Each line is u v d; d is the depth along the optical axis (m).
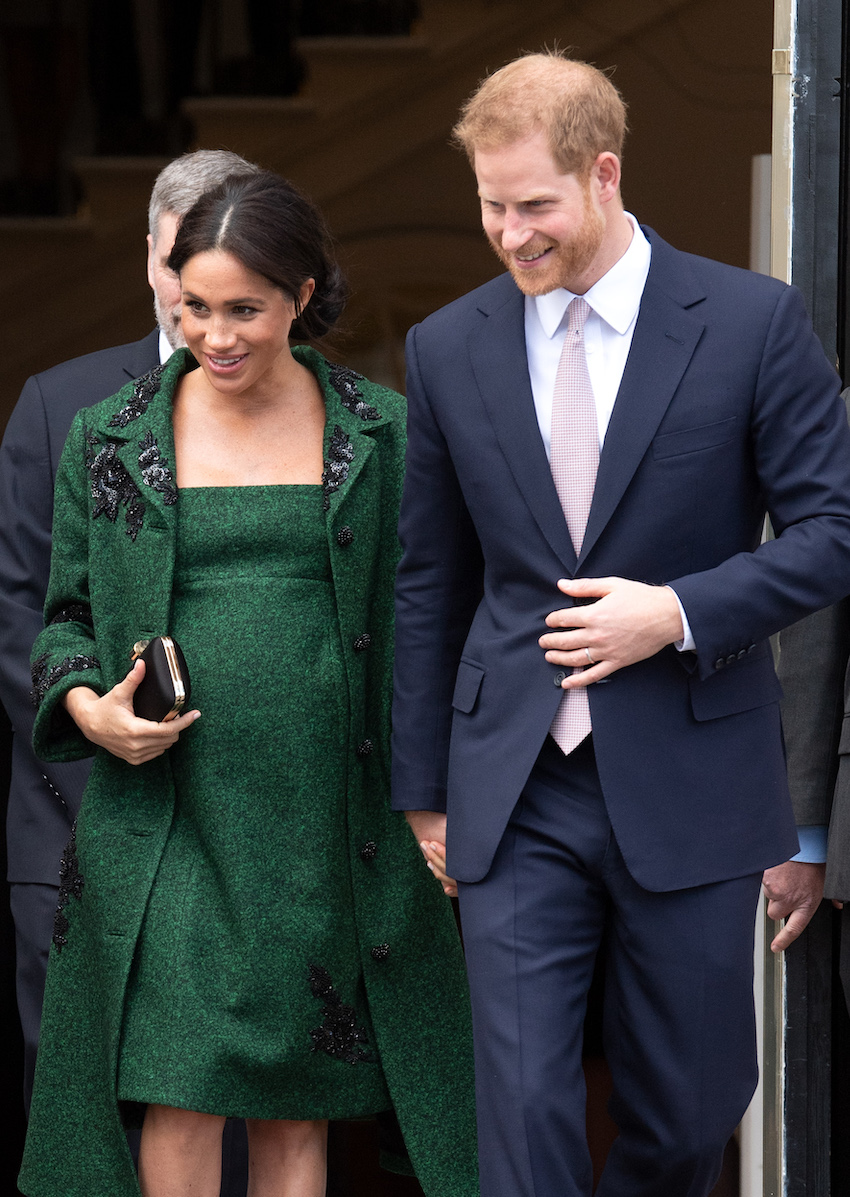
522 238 8.62
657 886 9.02
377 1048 10.34
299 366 10.55
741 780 9.23
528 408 9.22
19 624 11.98
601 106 8.64
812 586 8.87
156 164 28.05
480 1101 9.31
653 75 26.28
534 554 9.23
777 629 8.99
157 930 9.88
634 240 9.24
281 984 9.88
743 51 26.00
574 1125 9.11
